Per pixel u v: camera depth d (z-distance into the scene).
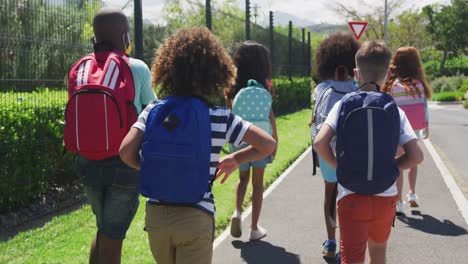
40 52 7.02
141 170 2.91
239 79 5.75
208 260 3.03
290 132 15.90
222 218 6.59
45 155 7.14
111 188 3.82
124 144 2.97
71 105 3.62
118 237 3.93
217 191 7.99
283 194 8.32
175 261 3.09
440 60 73.12
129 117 3.69
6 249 5.34
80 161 3.92
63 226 6.23
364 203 3.48
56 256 5.19
